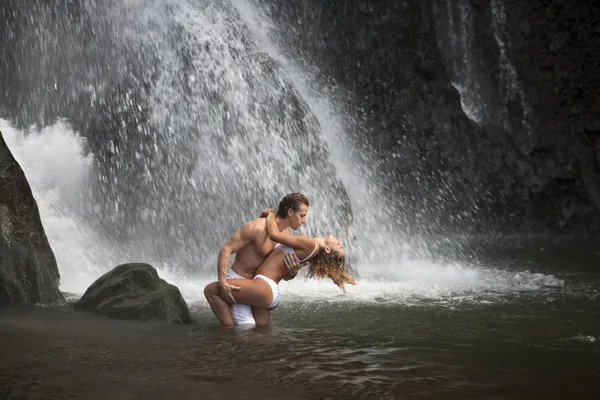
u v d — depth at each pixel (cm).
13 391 362
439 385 393
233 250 562
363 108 1903
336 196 1148
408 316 646
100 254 1023
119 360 433
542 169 1820
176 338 506
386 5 1900
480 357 468
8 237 629
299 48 1775
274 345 491
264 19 1680
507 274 1005
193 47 1209
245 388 378
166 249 1090
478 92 1889
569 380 408
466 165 1867
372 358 458
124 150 1150
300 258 570
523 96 1856
